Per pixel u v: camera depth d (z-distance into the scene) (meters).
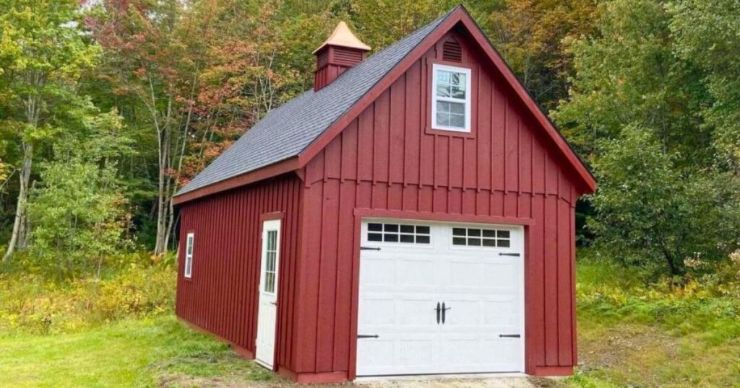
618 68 19.16
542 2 23.48
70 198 18.97
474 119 9.30
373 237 8.63
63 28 20.55
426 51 8.85
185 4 24.89
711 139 17.12
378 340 8.48
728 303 11.18
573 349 9.49
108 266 20.34
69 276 18.98
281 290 8.64
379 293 8.56
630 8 18.69
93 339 11.88
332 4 27.81
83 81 24.61
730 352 9.72
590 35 22.02
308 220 8.08
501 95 9.55
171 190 25.19
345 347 8.16
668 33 18.27
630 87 18.38
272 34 25.03
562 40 21.19
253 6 25.72
